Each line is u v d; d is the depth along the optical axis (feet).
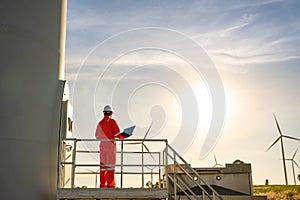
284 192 58.39
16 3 23.06
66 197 22.33
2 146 21.01
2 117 21.18
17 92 22.08
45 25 24.89
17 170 21.47
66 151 28.71
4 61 21.77
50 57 25.04
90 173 30.58
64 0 28.43
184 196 29.81
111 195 22.62
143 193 22.84
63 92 25.36
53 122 24.43
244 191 31.17
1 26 22.08
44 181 23.06
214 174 31.45
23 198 21.56
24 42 23.04
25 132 22.18
